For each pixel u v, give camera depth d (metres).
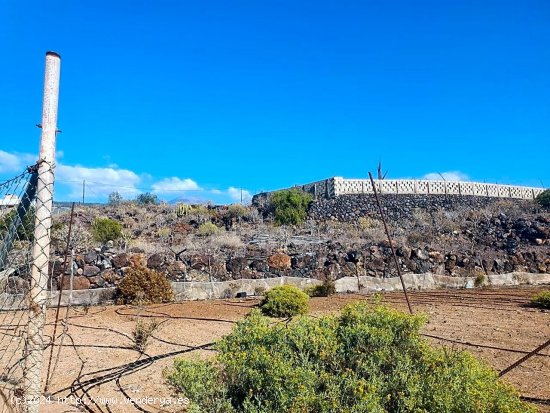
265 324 3.71
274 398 2.96
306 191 33.38
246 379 3.17
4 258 2.98
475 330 8.23
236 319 9.43
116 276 14.07
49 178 2.74
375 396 2.83
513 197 35.38
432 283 17.70
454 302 12.49
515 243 23.86
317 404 2.81
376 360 3.15
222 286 14.59
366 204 31.02
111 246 18.09
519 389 4.91
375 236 24.14
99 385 5.05
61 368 5.63
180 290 13.94
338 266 17.77
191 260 16.02
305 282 16.14
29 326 2.76
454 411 2.79
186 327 8.52
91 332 7.94
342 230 26.36
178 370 3.35
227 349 3.52
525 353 6.48
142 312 10.41
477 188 34.44
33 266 2.74
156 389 4.93
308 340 3.30
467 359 3.23
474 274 19.31
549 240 23.92
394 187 32.41
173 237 22.48
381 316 3.48
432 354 3.27
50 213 2.76
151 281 12.67
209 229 23.97
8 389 3.32
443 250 20.38
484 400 2.83
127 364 5.87
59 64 2.83
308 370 3.01
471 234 25.70
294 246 19.81
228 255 17.25
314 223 28.36
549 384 5.10
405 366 3.11
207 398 3.12
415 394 2.91
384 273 18.31
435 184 33.38
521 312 10.50
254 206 31.03
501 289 16.81
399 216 30.55
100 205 31.06
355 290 16.47
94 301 12.43
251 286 15.09
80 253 13.92
